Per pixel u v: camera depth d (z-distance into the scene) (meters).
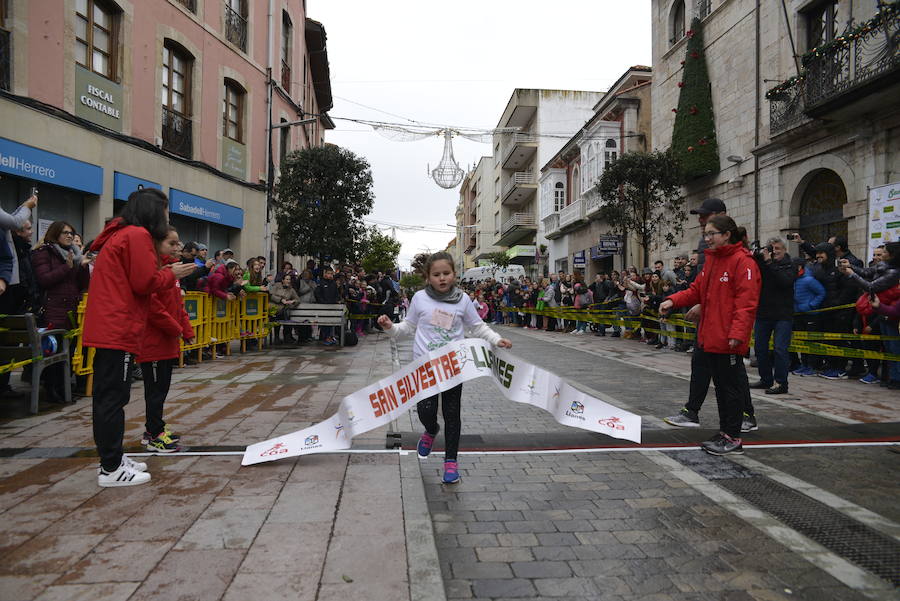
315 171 16.00
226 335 10.24
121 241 3.42
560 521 3.22
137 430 4.90
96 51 11.77
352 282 15.61
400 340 14.33
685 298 4.95
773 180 14.16
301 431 4.25
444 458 4.24
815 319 8.61
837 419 5.63
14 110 9.72
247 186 17.52
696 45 17.31
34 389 5.44
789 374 8.71
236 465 3.94
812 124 12.12
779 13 13.96
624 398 6.81
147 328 4.15
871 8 11.34
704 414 5.94
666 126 20.03
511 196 41.91
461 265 88.62
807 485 3.79
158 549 2.64
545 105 37.28
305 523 2.95
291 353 10.93
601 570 2.66
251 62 17.66
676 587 2.51
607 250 22.70
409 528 2.89
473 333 4.11
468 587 2.50
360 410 4.09
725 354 4.55
